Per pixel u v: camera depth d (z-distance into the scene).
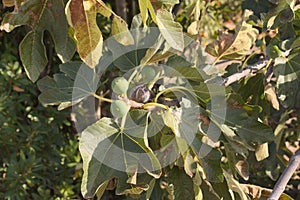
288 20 1.54
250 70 1.68
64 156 2.99
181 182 1.50
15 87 3.00
